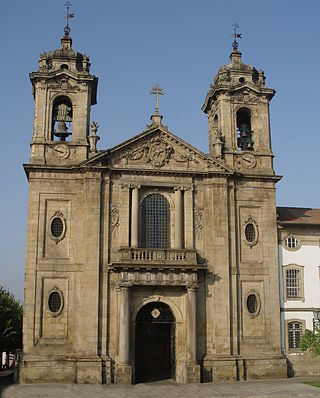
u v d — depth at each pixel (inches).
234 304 1798.7
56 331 1689.2
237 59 2100.1
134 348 1699.1
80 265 1733.5
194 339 1700.3
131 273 1696.6
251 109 2012.8
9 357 3275.1
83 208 1775.3
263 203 1909.4
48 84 1886.1
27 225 1745.8
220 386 1614.2
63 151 1829.5
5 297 2640.3
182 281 1721.2
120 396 1423.5
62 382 1638.8
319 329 1699.1
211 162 1872.5
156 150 1856.5
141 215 1819.6
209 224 1838.1
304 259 1931.6
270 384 1651.1
